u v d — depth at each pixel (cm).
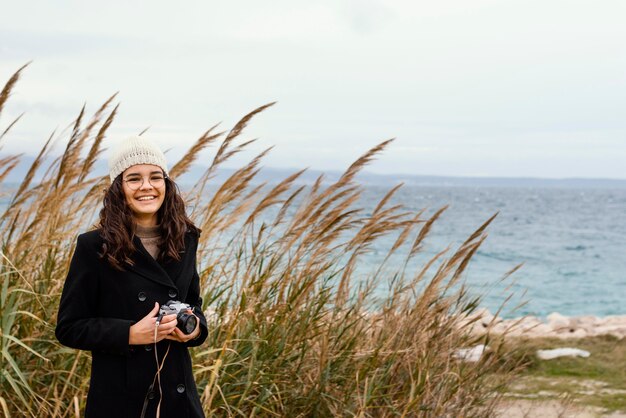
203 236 464
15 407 391
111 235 279
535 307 2131
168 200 295
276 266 469
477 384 539
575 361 957
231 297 454
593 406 720
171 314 274
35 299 401
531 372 876
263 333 441
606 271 3216
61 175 443
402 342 488
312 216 468
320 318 468
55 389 379
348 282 505
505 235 5756
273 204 480
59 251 440
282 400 444
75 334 275
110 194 286
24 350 401
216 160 481
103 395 279
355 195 480
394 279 539
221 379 412
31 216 451
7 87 438
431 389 487
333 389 463
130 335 269
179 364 289
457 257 498
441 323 520
